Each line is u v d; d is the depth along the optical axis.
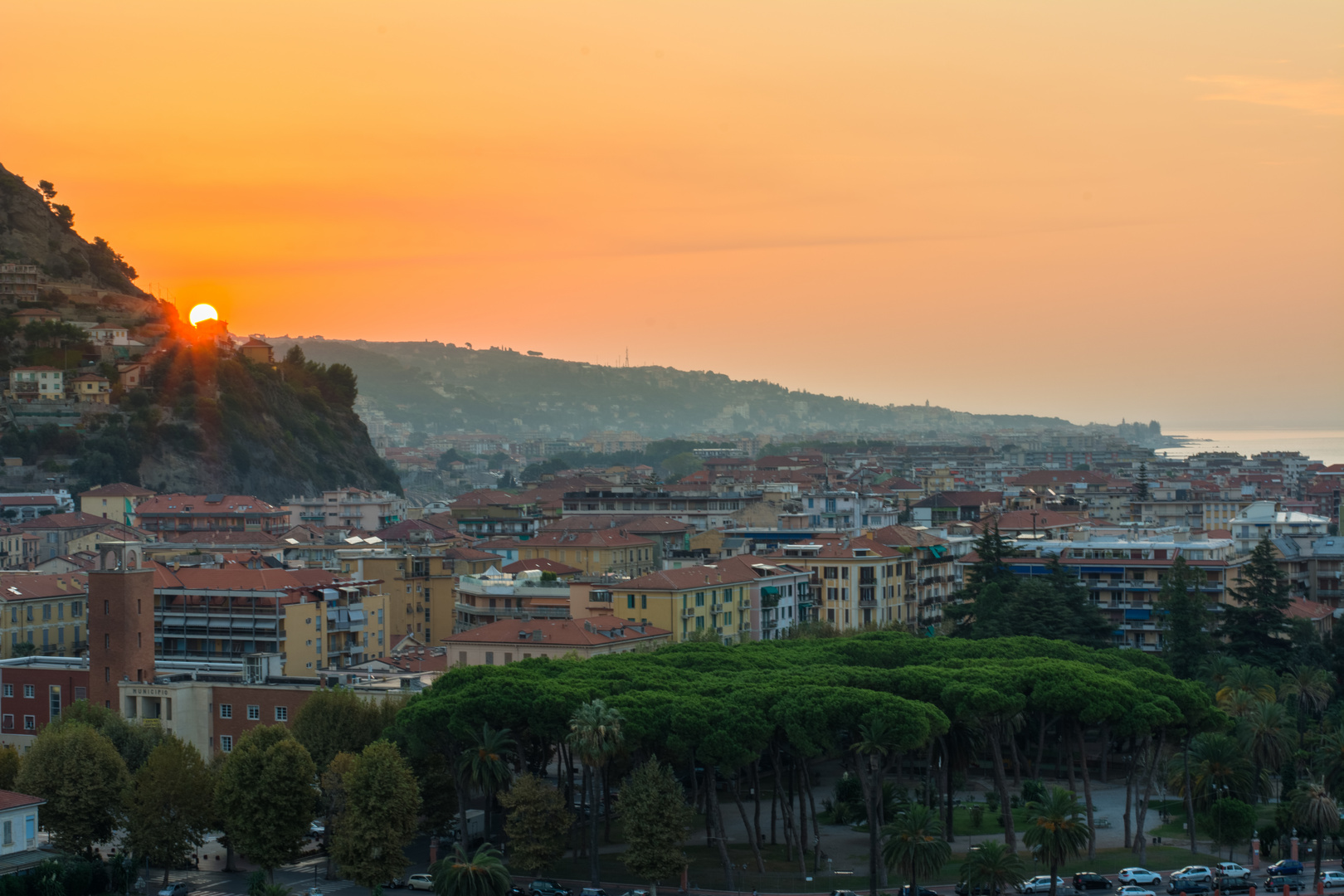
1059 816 187.75
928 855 185.50
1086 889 197.00
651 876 192.12
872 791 199.12
